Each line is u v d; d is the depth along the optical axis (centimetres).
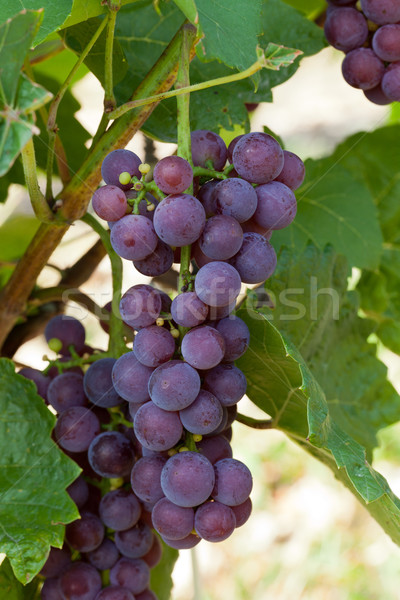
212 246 54
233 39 54
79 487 60
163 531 55
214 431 57
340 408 69
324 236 75
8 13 54
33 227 81
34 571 56
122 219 55
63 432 60
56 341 64
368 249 76
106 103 59
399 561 146
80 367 63
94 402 59
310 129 188
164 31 68
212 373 56
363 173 79
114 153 56
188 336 54
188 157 55
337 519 157
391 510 58
